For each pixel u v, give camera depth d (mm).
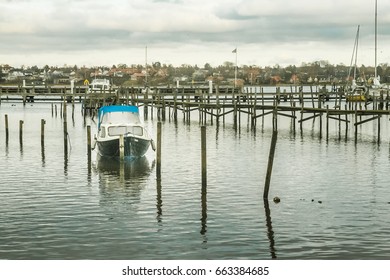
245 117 83250
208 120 76812
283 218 23047
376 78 99562
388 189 28641
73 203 25750
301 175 32562
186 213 23875
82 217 23344
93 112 85438
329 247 19562
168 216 23453
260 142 49188
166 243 20047
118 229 21641
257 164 36688
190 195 27250
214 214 23688
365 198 26609
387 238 20453
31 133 56938
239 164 36688
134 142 38719
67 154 41094
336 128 62844
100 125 42219
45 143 47875
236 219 22938
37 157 39625
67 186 29516
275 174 32875
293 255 18859
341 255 18812
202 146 26812
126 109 41688
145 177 32094
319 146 46156
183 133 57656
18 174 32969
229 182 30422
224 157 39906
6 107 103562
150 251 19250
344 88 108875
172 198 26656
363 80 116938
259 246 19688
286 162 37500
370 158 39219
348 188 28891
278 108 59000
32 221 22703
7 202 25875
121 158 37062
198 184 29969
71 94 94188
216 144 47719
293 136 54062
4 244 19984
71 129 61750
